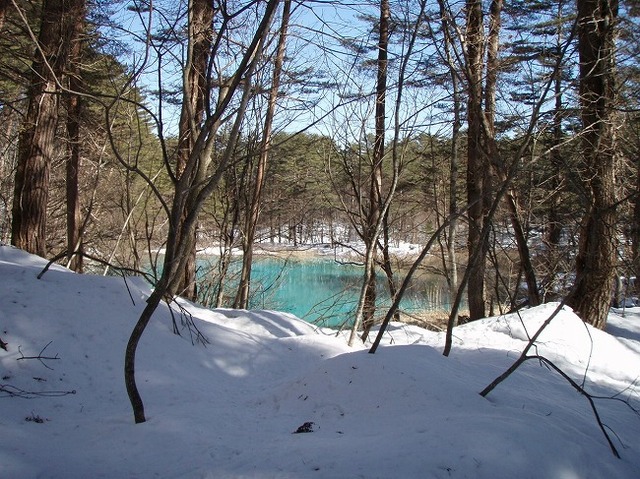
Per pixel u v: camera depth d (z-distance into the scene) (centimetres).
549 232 1406
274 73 995
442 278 1677
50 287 589
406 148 1107
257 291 1656
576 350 740
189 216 396
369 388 452
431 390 434
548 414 449
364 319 1104
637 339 1010
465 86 881
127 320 600
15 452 337
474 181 1033
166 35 438
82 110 1133
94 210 1639
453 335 810
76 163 1306
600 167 912
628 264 853
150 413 431
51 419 427
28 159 936
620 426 483
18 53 943
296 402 472
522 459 331
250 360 647
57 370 498
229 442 373
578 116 1013
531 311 848
